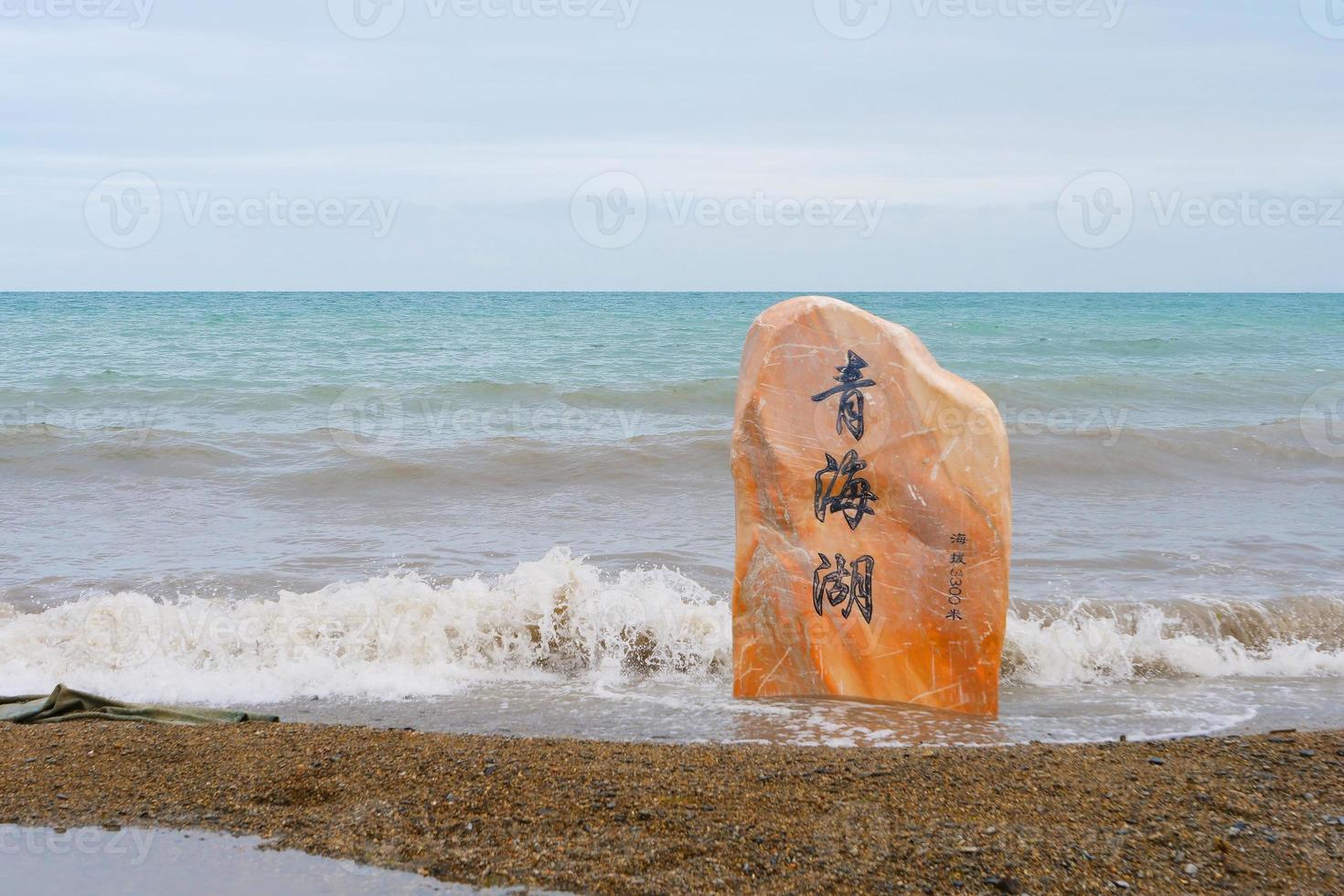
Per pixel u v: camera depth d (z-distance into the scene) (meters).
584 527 10.20
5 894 3.84
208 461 12.95
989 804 4.48
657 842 4.16
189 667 6.58
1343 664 6.91
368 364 24.75
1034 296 82.50
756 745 5.31
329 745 5.26
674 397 19.12
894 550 5.91
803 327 6.02
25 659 6.57
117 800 4.64
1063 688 6.46
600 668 6.82
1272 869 3.90
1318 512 11.01
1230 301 71.88
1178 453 13.70
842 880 3.85
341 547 9.38
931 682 5.87
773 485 6.05
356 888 3.87
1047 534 9.90
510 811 4.46
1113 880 3.83
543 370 23.75
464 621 6.97
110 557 8.95
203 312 44.34
